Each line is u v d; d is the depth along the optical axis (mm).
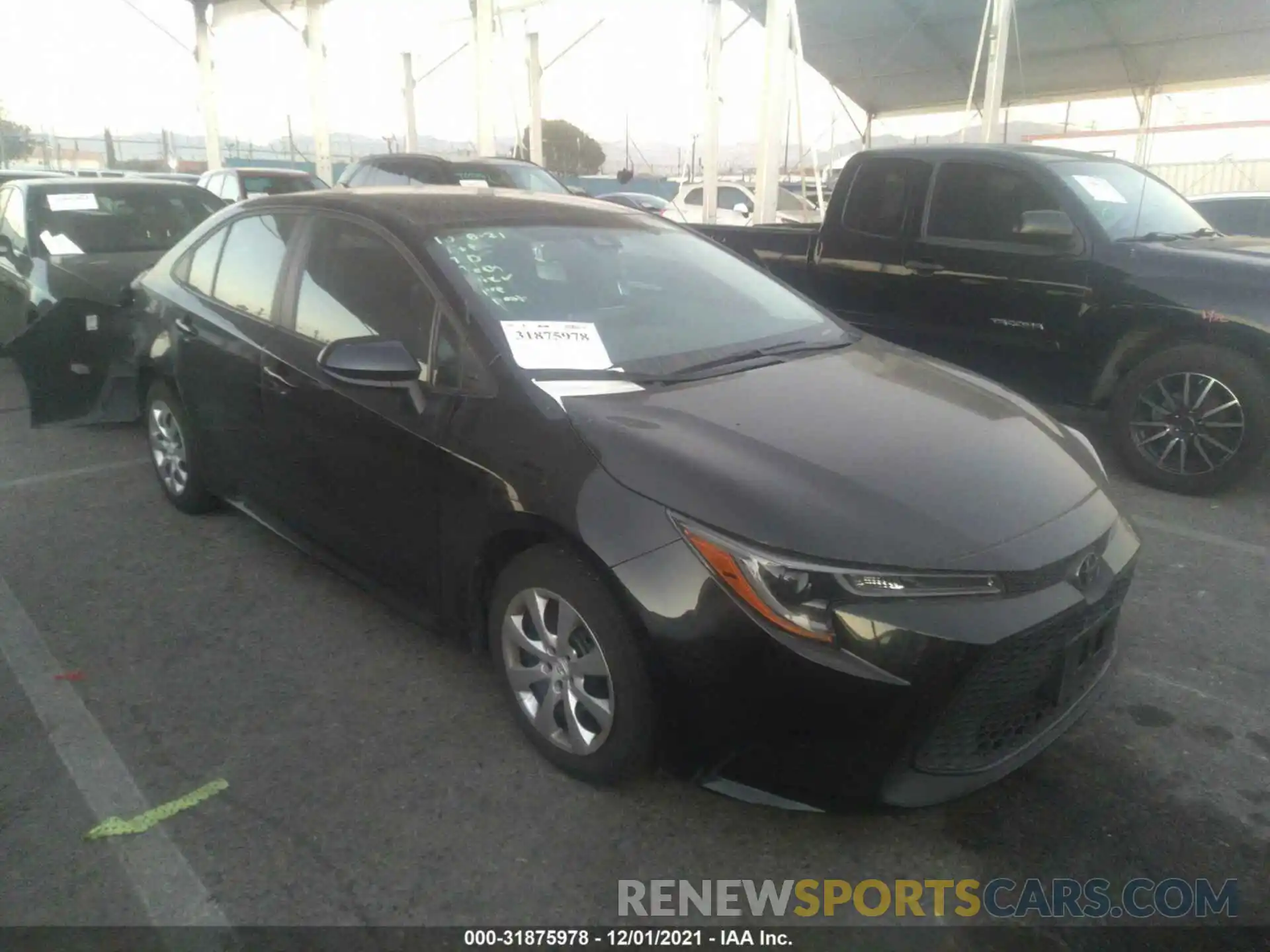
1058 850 2791
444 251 3508
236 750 3189
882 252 6703
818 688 2445
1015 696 2623
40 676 3615
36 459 6109
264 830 2822
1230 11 15773
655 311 3697
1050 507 2830
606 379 3213
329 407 3646
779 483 2660
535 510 2855
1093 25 17000
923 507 2654
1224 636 3994
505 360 3158
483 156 13352
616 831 2832
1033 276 5988
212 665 3695
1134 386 5727
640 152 43281
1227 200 10992
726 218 19203
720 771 2648
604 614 2715
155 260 7145
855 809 2543
